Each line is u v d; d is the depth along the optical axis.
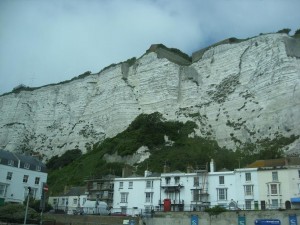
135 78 124.88
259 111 91.62
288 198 54.94
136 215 54.97
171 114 109.00
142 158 89.88
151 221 50.44
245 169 59.50
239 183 59.03
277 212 44.12
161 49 128.62
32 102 144.00
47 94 143.75
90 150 114.31
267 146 81.31
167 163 80.38
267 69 97.38
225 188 59.72
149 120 102.31
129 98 119.88
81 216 54.41
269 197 56.12
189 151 87.81
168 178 64.12
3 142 132.88
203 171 62.31
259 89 96.19
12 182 70.50
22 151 128.12
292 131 81.62
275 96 90.75
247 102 96.62
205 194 60.12
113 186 69.94
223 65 111.00
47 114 138.25
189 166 68.69
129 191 66.88
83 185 82.75
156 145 94.38
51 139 129.88
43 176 76.75
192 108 107.31
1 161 69.81
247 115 93.62
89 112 128.88
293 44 97.56
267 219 43.94
